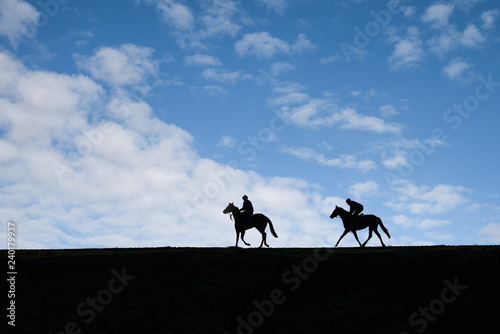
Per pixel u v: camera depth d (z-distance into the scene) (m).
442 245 29.94
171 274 24.05
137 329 18.89
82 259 25.86
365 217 30.78
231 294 22.00
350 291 22.11
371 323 19.30
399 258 25.78
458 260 24.80
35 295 21.22
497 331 18.23
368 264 25.06
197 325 19.30
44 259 25.84
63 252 29.02
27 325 18.81
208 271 24.47
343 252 27.88
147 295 21.70
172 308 20.61
